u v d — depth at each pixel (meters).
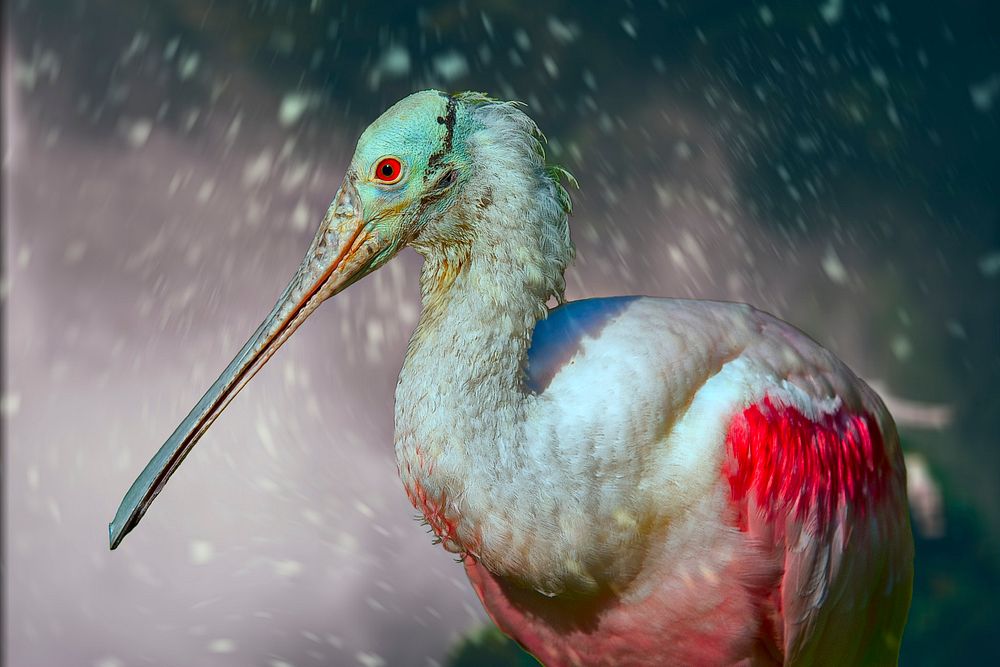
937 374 15.49
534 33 16.81
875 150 16.52
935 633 12.38
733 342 5.54
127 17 17.45
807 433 5.54
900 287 15.98
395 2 16.92
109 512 14.42
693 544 5.27
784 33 16.77
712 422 5.26
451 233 5.25
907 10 16.72
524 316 5.12
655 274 16.05
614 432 5.08
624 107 16.67
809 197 16.39
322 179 16.67
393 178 5.27
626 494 5.10
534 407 5.09
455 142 5.22
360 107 16.91
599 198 16.28
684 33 16.84
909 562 6.40
